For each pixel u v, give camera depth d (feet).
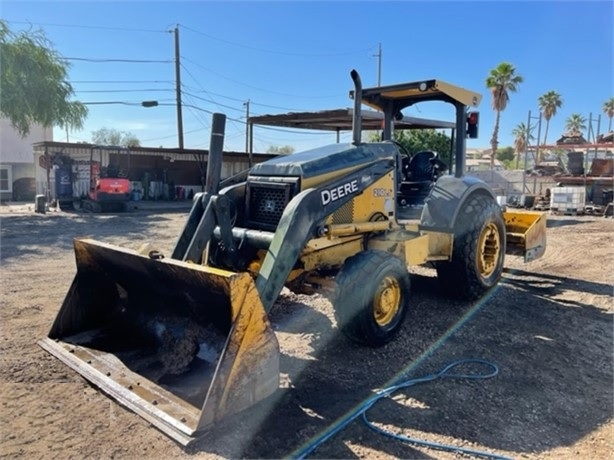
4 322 14.75
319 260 12.67
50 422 9.16
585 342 13.61
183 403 9.39
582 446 8.66
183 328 11.38
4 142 80.48
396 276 12.78
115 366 11.04
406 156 19.49
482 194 17.46
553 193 57.52
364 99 16.96
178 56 73.41
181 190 72.33
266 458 8.16
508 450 8.49
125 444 8.47
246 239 12.25
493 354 12.66
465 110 16.80
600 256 26.04
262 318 9.30
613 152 81.10
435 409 9.84
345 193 12.66
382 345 12.83
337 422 9.29
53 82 49.39
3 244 30.09
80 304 12.98
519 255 20.01
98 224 40.93
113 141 131.34
